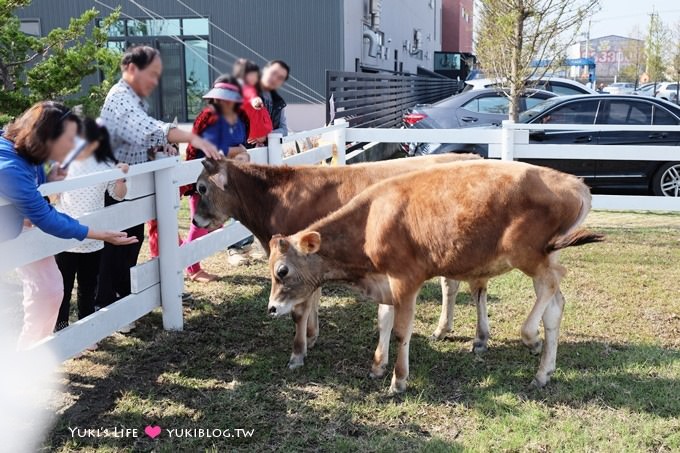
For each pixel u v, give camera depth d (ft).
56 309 13.83
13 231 12.12
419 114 42.75
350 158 36.73
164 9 49.83
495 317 18.11
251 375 14.70
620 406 13.23
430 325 17.63
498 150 28.22
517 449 11.79
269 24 50.31
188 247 17.74
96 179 13.58
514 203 13.02
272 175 16.06
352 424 12.75
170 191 16.53
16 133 11.34
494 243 13.20
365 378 14.62
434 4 114.52
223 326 17.51
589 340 16.44
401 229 13.35
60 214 12.10
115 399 13.62
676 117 33.32
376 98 53.57
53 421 12.76
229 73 18.06
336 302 19.42
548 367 13.98
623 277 21.35
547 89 44.45
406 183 13.71
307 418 12.89
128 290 17.46
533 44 36.86
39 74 21.07
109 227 15.15
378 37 64.85
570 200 13.19
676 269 22.18
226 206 16.29
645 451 11.71
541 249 13.32
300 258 13.55
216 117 18.39
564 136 33.09
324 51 50.24
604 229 27.86
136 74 14.92
